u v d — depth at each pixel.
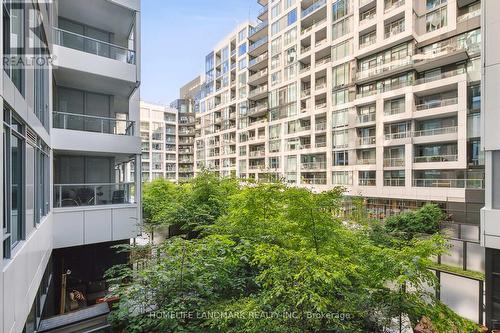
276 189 7.89
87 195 10.47
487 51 8.82
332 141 34.91
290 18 41.59
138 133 12.51
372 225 12.05
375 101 30.66
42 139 7.39
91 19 12.45
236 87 55.72
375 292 4.71
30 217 5.98
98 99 13.13
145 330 4.99
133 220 11.32
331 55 35.38
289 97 41.66
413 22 28.08
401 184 28.70
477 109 24.61
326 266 4.59
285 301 4.48
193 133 77.88
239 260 6.05
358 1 32.38
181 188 21.98
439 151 27.22
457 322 4.45
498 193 8.52
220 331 4.61
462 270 13.83
